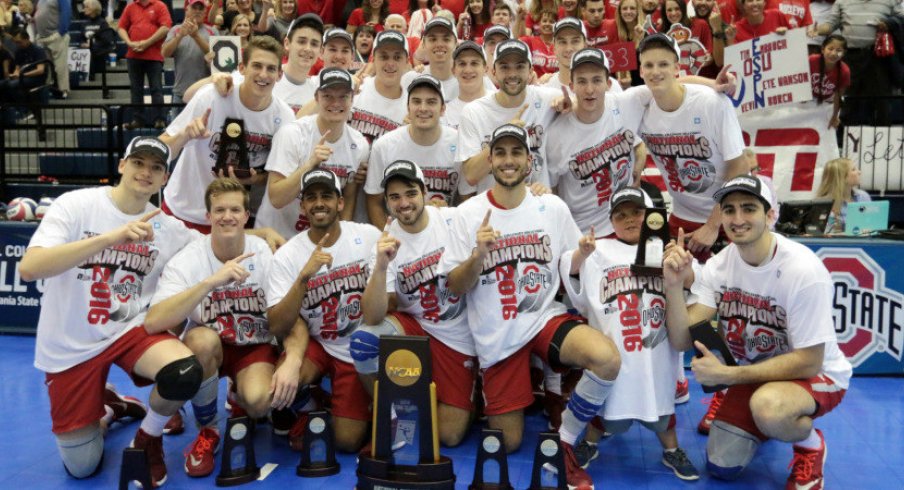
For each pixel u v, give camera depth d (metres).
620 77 7.38
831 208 6.24
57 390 3.73
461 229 4.21
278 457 4.09
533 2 8.13
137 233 3.53
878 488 3.68
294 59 5.43
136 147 3.75
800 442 3.65
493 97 4.82
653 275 3.82
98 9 13.36
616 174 4.98
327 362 4.30
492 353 4.13
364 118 5.34
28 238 6.55
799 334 3.62
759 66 6.51
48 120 11.14
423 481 3.46
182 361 3.57
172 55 9.71
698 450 4.21
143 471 3.42
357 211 5.18
